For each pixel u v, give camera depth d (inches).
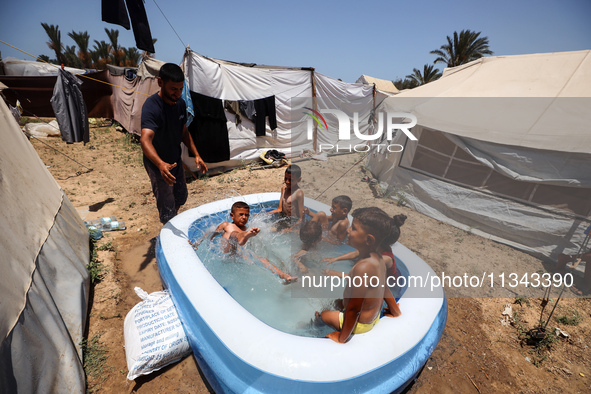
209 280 108.6
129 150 383.9
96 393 92.1
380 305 82.9
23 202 107.0
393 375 83.7
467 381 102.6
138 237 181.2
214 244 146.3
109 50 1270.9
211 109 280.8
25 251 94.9
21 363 73.3
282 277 115.4
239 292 120.0
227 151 303.1
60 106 237.0
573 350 115.2
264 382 78.2
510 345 116.3
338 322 81.5
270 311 109.2
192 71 267.6
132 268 152.7
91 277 135.8
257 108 311.3
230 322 90.8
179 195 164.9
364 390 79.4
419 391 98.2
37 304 87.9
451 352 112.3
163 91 125.6
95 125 536.1
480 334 119.9
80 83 244.5
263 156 330.6
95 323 117.0
